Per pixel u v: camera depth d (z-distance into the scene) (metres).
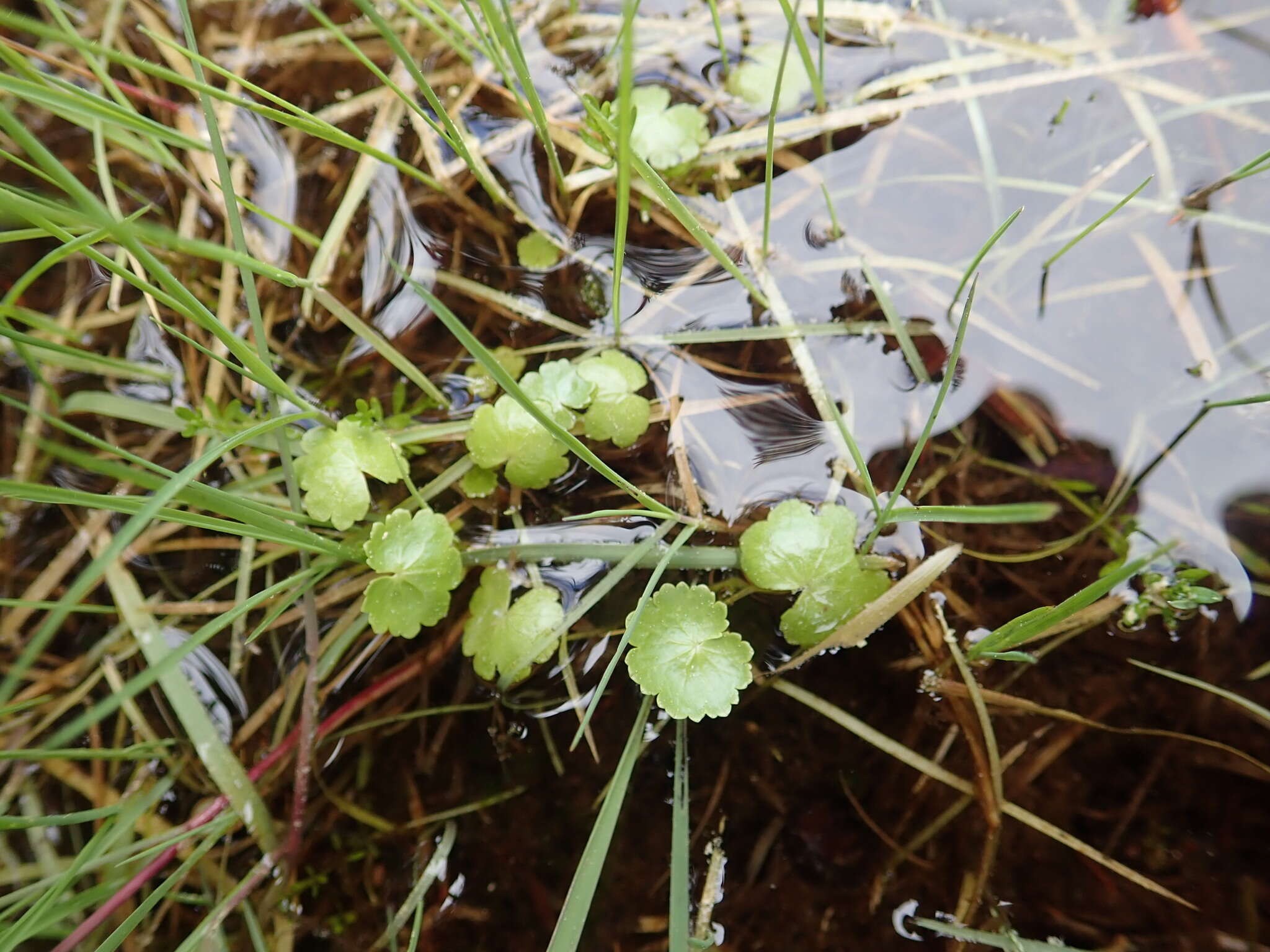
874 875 0.12
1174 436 0.14
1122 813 0.12
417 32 0.16
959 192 0.15
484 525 0.14
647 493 0.14
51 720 0.14
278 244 0.16
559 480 0.14
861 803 0.13
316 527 0.14
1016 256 0.14
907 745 0.13
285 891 0.13
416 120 0.16
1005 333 0.14
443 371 0.15
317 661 0.13
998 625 0.13
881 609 0.13
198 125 0.16
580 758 0.13
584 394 0.14
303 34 0.17
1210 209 0.14
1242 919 0.12
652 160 0.15
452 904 0.13
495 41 0.16
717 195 0.15
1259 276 0.14
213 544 0.14
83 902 0.12
